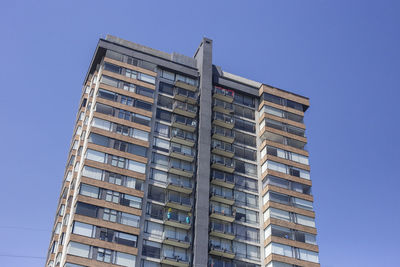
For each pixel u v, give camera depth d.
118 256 58.22
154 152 69.00
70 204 64.19
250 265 65.94
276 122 79.25
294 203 71.81
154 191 65.88
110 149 65.38
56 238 65.88
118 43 77.75
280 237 67.81
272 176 73.25
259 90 82.88
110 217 60.41
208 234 65.94
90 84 78.00
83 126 71.25
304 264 66.81
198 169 68.94
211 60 81.19
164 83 76.31
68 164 74.19
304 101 83.81
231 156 74.00
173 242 62.16
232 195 70.88
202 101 75.69
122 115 69.00
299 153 77.50
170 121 73.12
